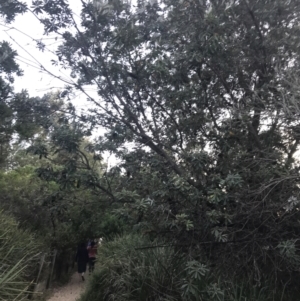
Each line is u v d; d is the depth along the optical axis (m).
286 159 6.84
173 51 7.98
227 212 6.38
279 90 6.16
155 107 8.38
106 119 8.13
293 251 5.66
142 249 7.83
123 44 7.79
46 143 7.92
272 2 7.67
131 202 6.82
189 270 5.97
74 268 16.92
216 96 8.02
